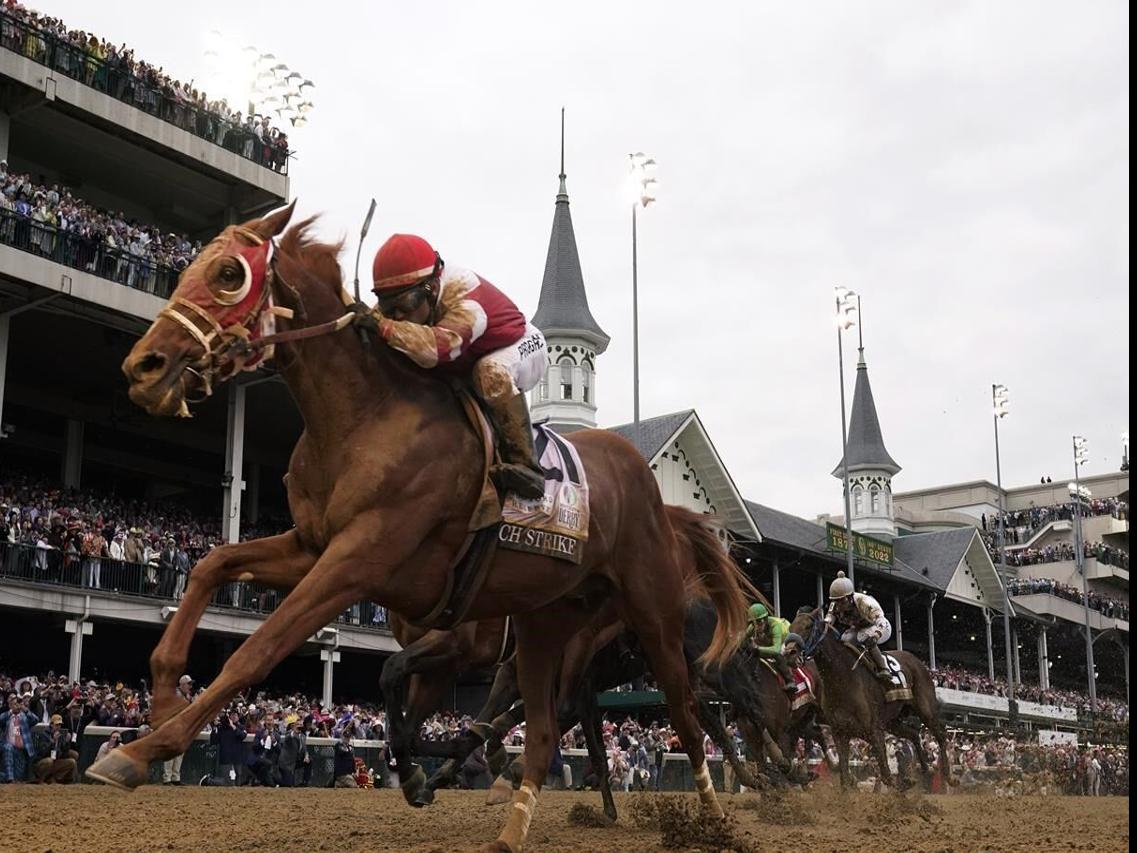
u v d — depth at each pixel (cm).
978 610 5506
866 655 1274
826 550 4306
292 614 434
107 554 2323
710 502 3953
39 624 2777
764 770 1162
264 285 469
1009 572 7300
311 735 2097
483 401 514
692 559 724
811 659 1256
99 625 2800
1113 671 6806
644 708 3259
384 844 605
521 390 520
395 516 468
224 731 1856
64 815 834
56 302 2333
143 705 1986
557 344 4647
